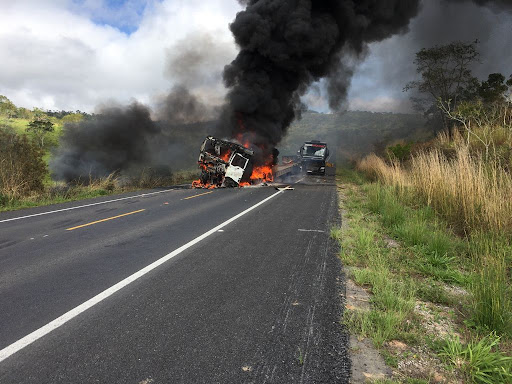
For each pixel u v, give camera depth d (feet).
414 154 58.95
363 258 16.78
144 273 14.71
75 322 10.34
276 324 10.32
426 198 29.12
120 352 8.74
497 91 86.58
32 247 18.84
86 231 22.82
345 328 10.14
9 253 17.67
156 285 13.39
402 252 17.71
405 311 11.09
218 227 24.08
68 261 16.37
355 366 8.27
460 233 21.35
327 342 9.35
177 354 8.68
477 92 92.02
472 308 11.02
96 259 16.69
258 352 8.82
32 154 42.63
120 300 11.97
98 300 11.94
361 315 10.69
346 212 30.58
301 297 12.35
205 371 7.98
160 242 19.97
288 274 14.73
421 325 10.32
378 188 36.76
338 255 17.60
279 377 7.79
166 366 8.16
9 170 39.93
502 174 23.56
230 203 35.70
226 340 9.38
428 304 12.03
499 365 7.97
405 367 8.25
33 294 12.44
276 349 8.96
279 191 46.96
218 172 53.16
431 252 17.40
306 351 8.89
